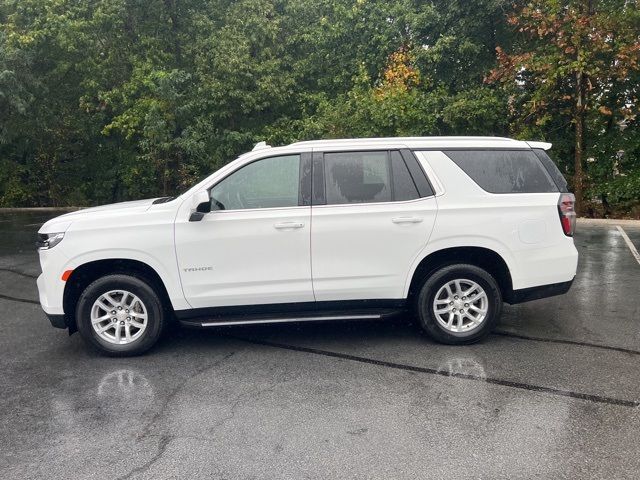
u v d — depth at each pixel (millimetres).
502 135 15992
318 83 18953
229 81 17578
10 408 4230
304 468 3336
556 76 13797
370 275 5266
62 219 5273
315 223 5184
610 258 9609
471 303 5387
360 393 4355
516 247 5301
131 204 5609
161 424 3926
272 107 18703
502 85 15281
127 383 4668
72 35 18047
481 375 4652
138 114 18250
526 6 14406
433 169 5336
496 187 5367
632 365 4809
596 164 15695
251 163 5309
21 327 6309
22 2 18594
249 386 4547
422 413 3992
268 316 5309
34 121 19328
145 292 5215
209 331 6035
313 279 5234
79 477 3295
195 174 19156
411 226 5219
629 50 13211
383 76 18094
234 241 5164
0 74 16766
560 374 4641
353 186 5301
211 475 3289
